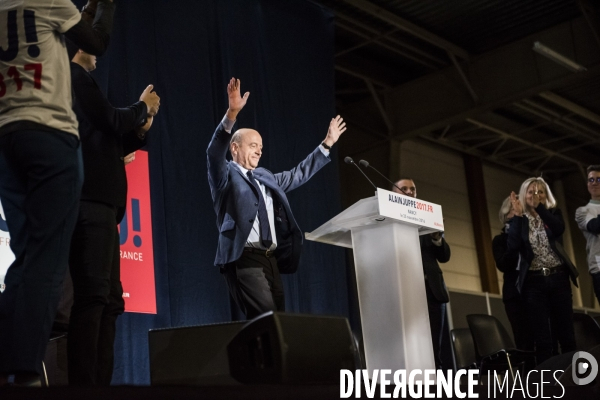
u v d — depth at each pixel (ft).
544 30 27.17
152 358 6.95
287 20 19.53
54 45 6.70
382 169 30.86
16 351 5.87
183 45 16.78
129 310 13.94
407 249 9.69
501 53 27.96
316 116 19.45
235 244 9.67
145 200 14.84
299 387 5.89
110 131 7.87
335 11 25.75
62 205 6.34
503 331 15.49
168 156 15.69
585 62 26.07
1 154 6.46
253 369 5.94
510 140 36.45
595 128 35.53
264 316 5.95
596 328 16.11
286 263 10.27
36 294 6.05
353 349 6.45
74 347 7.18
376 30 27.02
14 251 6.48
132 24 15.81
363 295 9.62
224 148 9.89
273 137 18.12
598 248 13.93
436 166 35.47
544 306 13.10
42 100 6.45
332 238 10.44
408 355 9.19
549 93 31.01
